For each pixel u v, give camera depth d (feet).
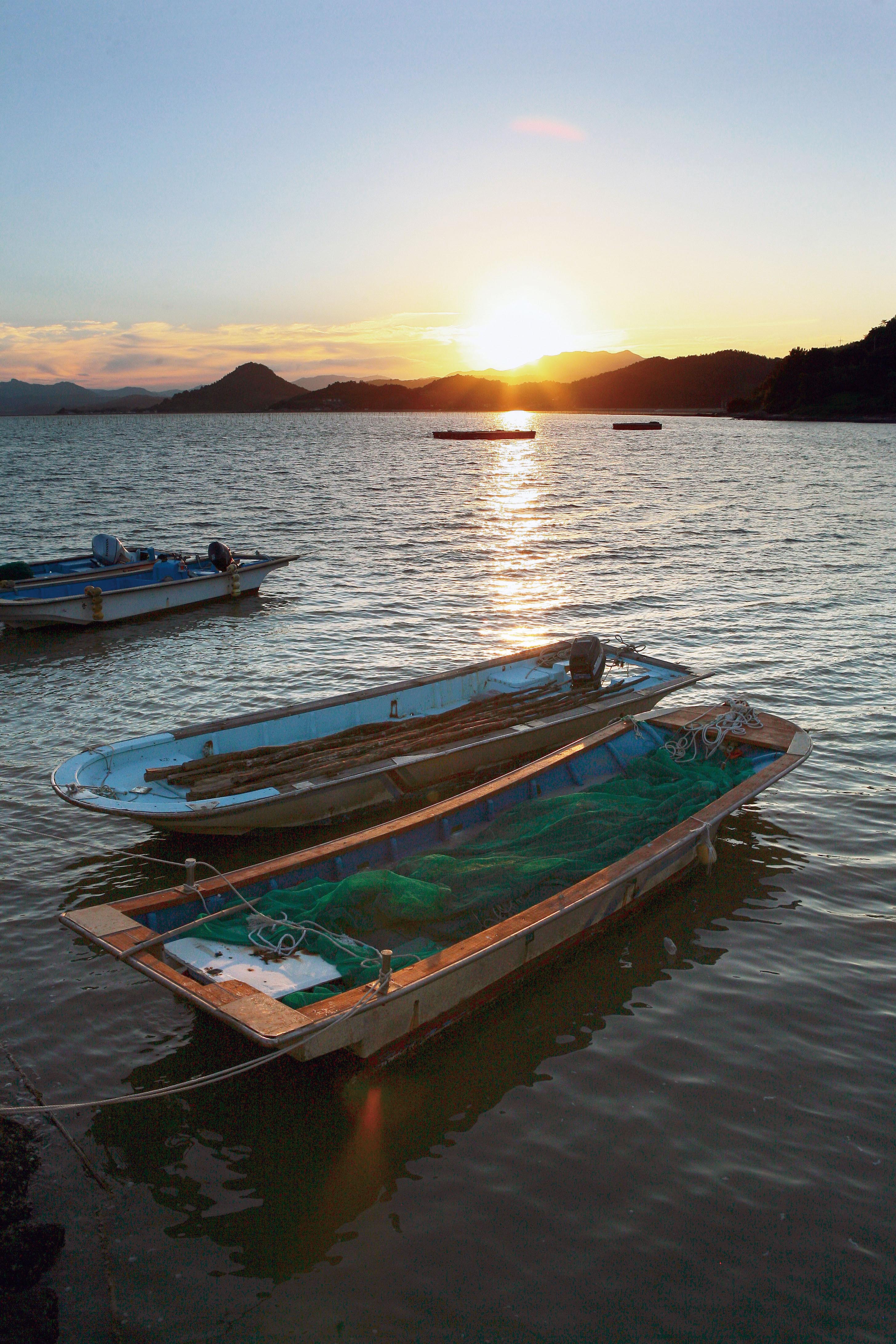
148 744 32.89
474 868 25.63
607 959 25.58
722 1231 17.01
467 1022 22.89
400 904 23.62
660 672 44.65
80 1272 16.11
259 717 35.60
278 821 31.45
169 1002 23.67
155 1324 15.17
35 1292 15.23
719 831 32.99
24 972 24.63
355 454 288.92
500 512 128.57
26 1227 16.40
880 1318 15.38
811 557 91.30
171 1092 19.60
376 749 34.22
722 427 503.20
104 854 31.09
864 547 97.19
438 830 29.27
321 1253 16.58
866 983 24.52
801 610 67.82
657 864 26.68
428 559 90.48
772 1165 18.52
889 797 35.70
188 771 31.63
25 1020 22.71
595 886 24.72
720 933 26.89
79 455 270.26
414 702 40.40
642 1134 19.34
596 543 100.17
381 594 73.87
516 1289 15.85
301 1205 17.67
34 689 48.75
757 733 35.78
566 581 79.56
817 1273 16.19
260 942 22.30
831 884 29.60
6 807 34.17
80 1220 17.25
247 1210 17.56
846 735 42.32
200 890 23.59
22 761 38.50
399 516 123.34
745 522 118.21
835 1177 18.24
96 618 62.08
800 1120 19.70
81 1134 19.40
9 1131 18.86
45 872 29.86
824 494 152.66
